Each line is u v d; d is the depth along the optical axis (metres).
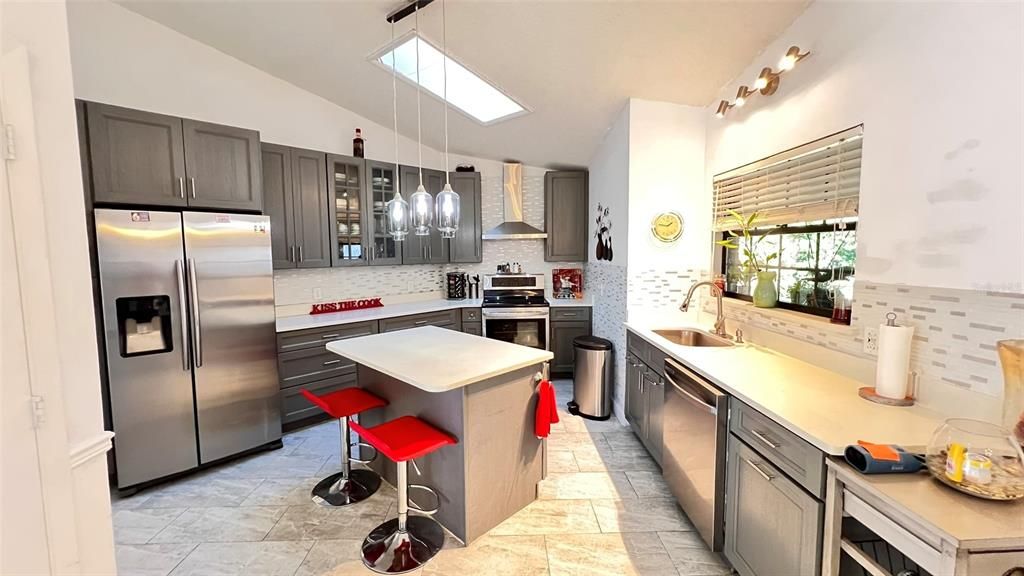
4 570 1.12
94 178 2.38
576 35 2.59
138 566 1.96
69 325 1.28
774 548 1.55
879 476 1.18
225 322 2.84
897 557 1.35
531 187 5.06
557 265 5.13
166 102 3.20
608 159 3.92
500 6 2.44
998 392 1.31
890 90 1.66
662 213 3.28
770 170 2.49
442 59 3.21
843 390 1.75
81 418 1.32
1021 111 1.23
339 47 3.20
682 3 2.21
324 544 2.11
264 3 2.80
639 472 2.80
